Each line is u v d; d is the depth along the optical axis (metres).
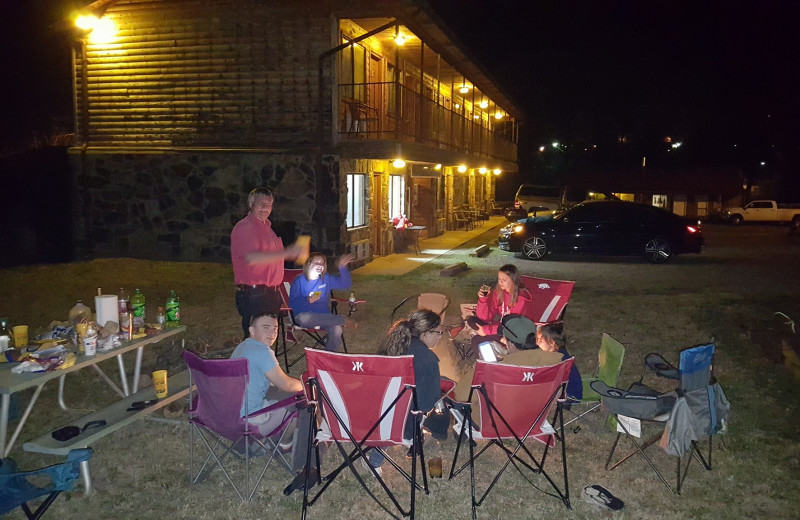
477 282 12.54
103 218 15.30
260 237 5.87
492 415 4.04
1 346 4.71
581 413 5.57
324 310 6.45
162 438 5.02
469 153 19.59
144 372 6.18
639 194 45.03
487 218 29.98
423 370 4.25
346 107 14.35
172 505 4.07
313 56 13.66
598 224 16.25
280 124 14.01
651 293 11.64
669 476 4.49
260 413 4.10
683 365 4.11
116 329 5.03
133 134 15.01
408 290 11.59
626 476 4.49
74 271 13.43
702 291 11.88
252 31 13.92
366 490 3.97
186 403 5.33
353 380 3.83
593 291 11.83
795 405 5.80
